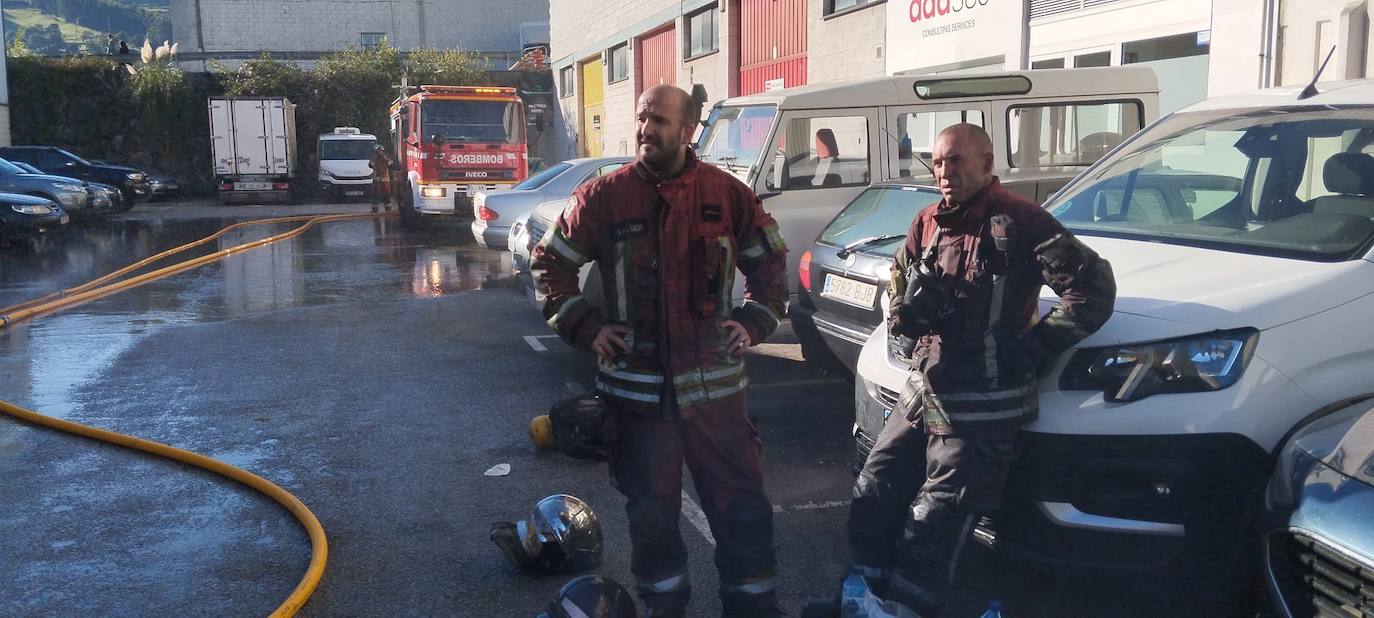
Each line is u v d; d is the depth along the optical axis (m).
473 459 5.87
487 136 21.00
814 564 4.32
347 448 6.11
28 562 4.46
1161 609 3.78
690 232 3.15
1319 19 9.38
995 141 8.67
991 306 3.26
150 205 33.69
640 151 3.12
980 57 14.45
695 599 4.03
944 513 3.30
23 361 8.62
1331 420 3.14
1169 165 4.72
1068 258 3.14
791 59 20.67
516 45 57.84
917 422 3.45
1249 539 3.31
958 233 3.36
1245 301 3.44
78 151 37.34
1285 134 4.40
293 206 32.81
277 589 4.19
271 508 5.12
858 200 6.95
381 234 21.52
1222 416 3.27
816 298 6.67
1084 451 3.36
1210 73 10.57
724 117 9.28
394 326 10.22
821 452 5.86
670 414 3.17
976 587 4.03
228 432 6.47
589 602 3.27
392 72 40.00
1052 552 3.45
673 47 27.36
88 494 5.34
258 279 14.03
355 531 4.80
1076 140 8.95
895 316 3.44
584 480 5.48
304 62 46.91
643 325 3.17
